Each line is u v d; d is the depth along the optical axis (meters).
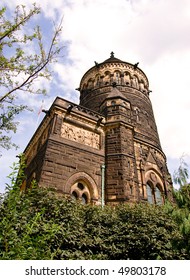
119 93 24.55
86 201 16.70
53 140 17.16
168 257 10.44
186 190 7.81
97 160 18.64
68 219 11.30
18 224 7.02
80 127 19.59
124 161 18.52
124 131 20.61
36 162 18.81
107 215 13.59
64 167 16.50
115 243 12.26
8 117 10.59
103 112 22.88
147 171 21.69
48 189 12.41
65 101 20.08
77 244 10.69
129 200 16.53
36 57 10.42
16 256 4.57
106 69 32.81
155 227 12.38
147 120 27.86
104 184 17.81
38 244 5.25
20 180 5.87
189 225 6.91
